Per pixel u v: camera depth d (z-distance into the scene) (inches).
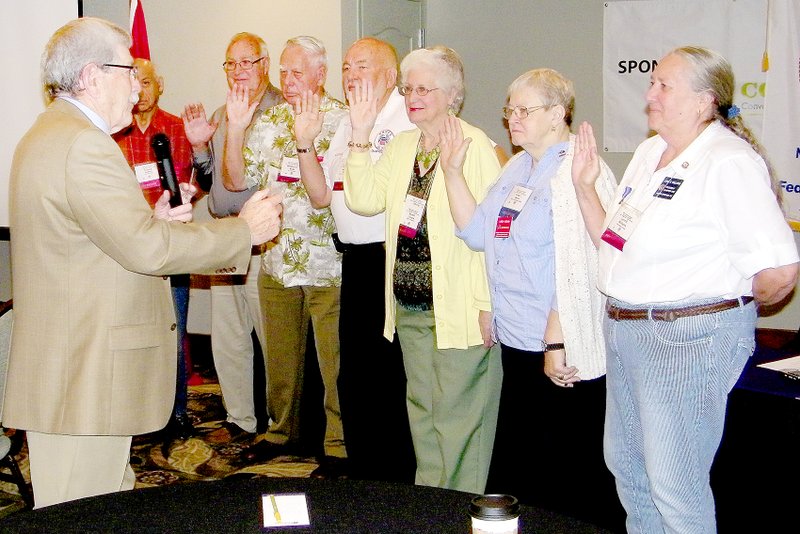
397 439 144.6
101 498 72.8
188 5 228.4
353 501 71.8
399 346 142.3
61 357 93.9
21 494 140.3
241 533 66.1
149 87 170.4
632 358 94.4
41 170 90.7
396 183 125.3
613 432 101.0
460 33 231.8
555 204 105.5
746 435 108.0
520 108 108.8
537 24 223.1
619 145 218.1
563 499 115.0
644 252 91.3
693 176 89.4
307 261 152.6
